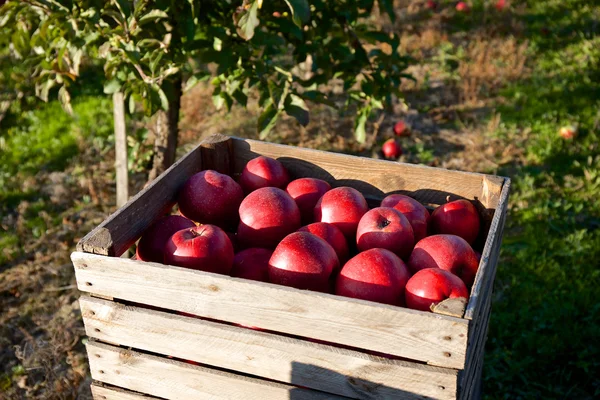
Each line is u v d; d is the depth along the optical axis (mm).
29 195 5562
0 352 3930
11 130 6609
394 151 6117
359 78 7746
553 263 4582
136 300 2061
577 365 3650
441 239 2211
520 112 7113
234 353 2008
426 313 1737
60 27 3262
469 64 8344
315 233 2283
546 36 9430
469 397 2484
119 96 4285
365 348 1845
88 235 2078
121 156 4473
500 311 4105
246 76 3434
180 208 2613
